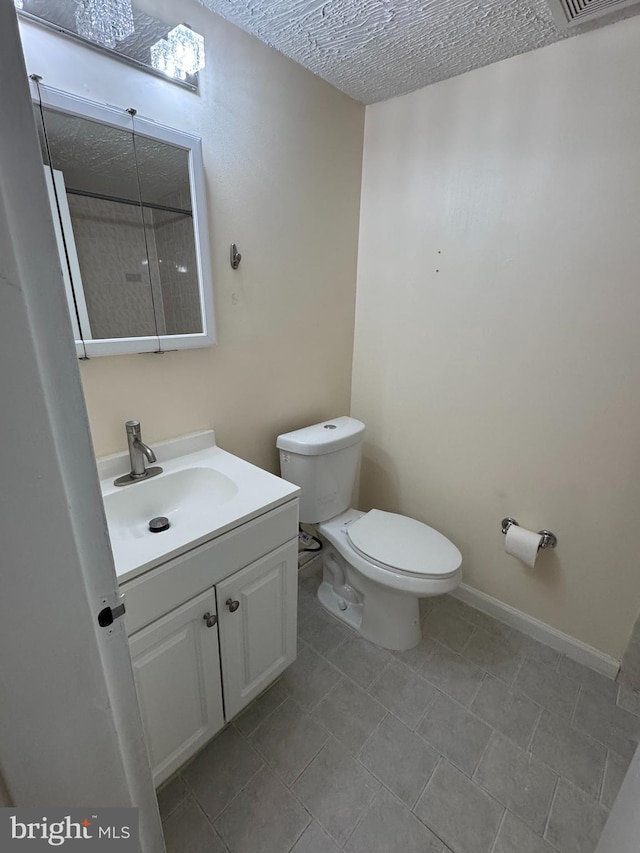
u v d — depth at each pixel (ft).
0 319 1.10
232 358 4.82
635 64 3.62
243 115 4.19
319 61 4.47
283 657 4.40
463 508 5.97
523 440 5.14
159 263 3.86
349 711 4.46
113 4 3.10
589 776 3.87
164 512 4.06
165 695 3.26
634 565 4.60
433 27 3.81
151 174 3.63
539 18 3.60
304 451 5.17
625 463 4.43
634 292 4.03
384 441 6.70
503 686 4.80
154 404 4.21
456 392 5.63
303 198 5.08
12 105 1.07
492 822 3.51
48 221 1.17
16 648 1.32
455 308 5.35
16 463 1.20
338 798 3.67
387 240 5.82
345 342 6.46
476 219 4.90
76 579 1.43
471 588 6.13
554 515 5.08
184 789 3.72
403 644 5.26
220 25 3.80
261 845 3.34
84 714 1.58
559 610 5.29
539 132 4.26
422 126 5.10
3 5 1.02
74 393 1.33
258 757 3.99
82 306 3.47
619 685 4.85
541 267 4.55
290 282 5.24
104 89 3.21
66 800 1.60
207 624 3.39
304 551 6.59
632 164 3.81
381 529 5.36
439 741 4.16
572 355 4.54
